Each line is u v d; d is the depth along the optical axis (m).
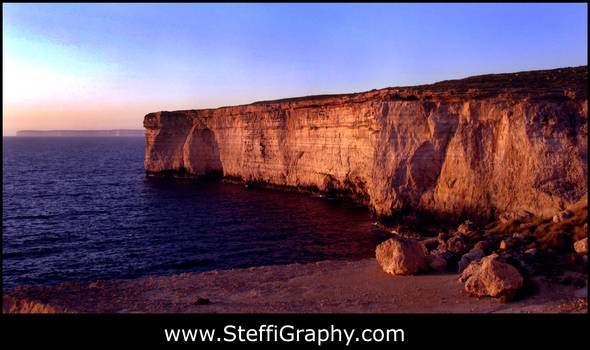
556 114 29.67
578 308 13.30
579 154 28.19
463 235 24.17
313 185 59.53
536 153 29.30
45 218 43.47
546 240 19.08
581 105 29.52
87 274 26.22
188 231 37.50
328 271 23.30
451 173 34.47
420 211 36.44
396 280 20.16
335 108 53.81
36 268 27.33
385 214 38.47
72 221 42.06
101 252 30.97
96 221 42.09
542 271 16.59
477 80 47.44
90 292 20.11
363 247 31.88
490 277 16.08
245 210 47.75
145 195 59.84
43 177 82.75
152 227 39.28
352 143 51.25
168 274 26.16
